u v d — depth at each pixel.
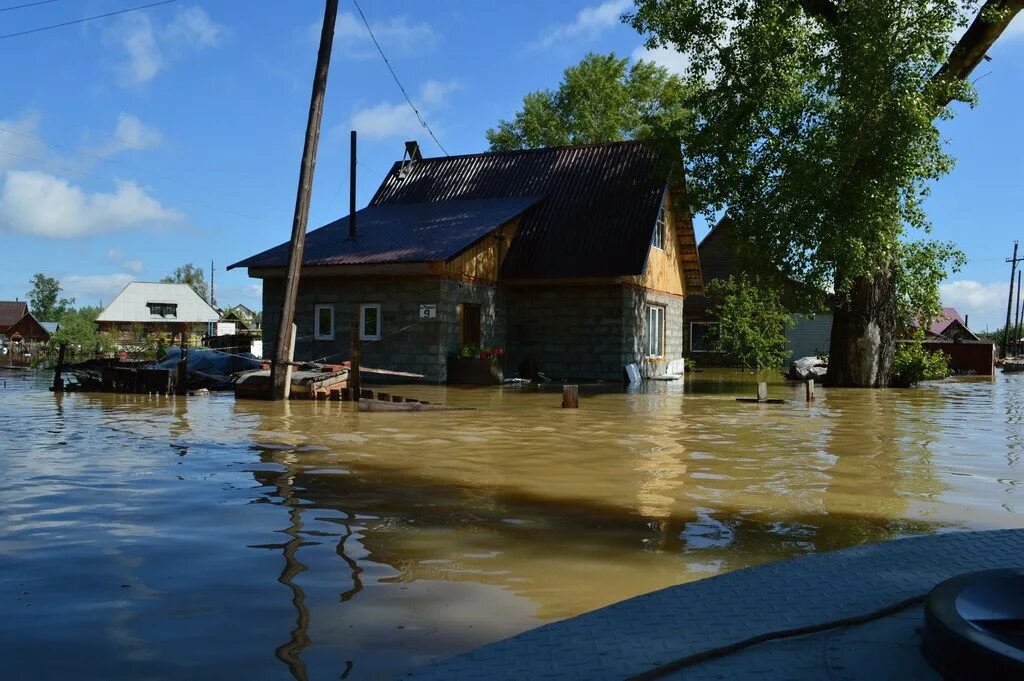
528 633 1.80
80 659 2.62
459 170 27.56
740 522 4.73
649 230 22.31
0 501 5.25
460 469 6.70
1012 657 1.25
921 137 18.20
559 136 41.41
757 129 20.45
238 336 31.19
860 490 5.82
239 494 5.53
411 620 3.00
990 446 8.54
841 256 19.06
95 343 39.88
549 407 13.40
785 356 30.95
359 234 22.92
